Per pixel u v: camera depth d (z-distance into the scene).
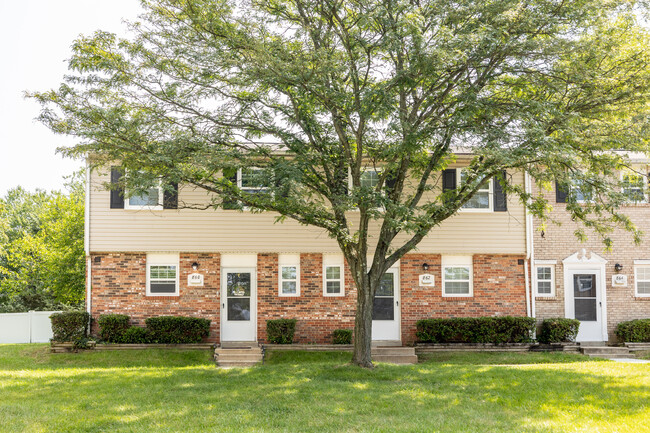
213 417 10.13
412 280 20.70
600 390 12.12
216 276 20.38
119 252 20.14
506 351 19.83
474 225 20.80
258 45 12.90
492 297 20.77
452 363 18.05
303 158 14.57
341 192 14.80
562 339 20.16
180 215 20.25
